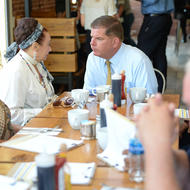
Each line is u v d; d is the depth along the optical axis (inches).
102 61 119.2
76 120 77.9
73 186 53.0
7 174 56.3
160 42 220.2
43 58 113.3
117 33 112.0
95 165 59.6
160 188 40.0
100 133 66.1
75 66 199.8
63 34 195.6
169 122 43.4
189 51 390.6
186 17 428.1
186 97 44.1
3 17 186.5
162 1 211.0
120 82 96.3
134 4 487.8
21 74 105.8
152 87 116.5
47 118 88.7
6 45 187.9
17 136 74.9
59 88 223.1
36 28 109.0
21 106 105.6
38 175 44.9
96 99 102.7
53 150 66.0
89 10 209.8
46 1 262.8
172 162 41.4
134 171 53.9
